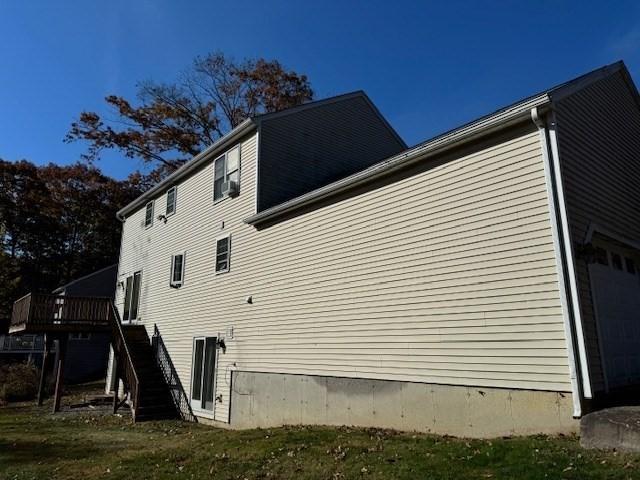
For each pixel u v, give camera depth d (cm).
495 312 747
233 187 1476
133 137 2842
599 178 855
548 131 727
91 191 3962
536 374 684
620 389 743
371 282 973
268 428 1088
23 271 3944
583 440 588
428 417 820
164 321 1777
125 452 950
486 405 738
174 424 1389
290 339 1159
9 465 887
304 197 1160
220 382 1383
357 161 1717
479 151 816
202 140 2873
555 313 675
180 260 1755
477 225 796
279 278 1230
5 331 2745
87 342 3106
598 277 783
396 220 944
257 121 1440
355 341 985
